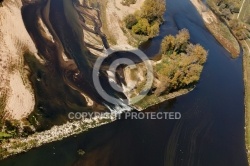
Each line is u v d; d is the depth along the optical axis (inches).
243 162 2608.3
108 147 2447.1
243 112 3120.1
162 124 2748.5
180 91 3134.8
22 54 3009.4
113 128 2596.0
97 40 3540.8
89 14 3934.5
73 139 2428.6
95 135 2506.2
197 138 2714.1
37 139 2341.3
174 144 2608.3
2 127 2329.0
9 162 2180.1
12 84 2687.0
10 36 3129.9
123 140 2529.5
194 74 3080.7
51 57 3107.8
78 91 2832.2
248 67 3868.1
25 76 2810.0
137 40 3718.0
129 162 2386.8
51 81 2854.3
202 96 3166.8
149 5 3882.9
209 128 2839.6
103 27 3779.5
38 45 3191.4
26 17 3486.7
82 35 3543.3
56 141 2377.0
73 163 2276.1
